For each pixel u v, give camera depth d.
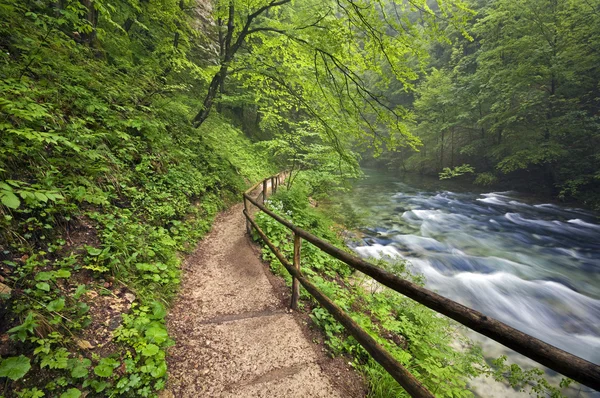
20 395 1.75
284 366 2.52
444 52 30.59
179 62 8.15
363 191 20.31
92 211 3.76
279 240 5.82
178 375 2.34
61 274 2.55
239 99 15.74
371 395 2.38
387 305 4.79
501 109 18.84
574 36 15.27
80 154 4.07
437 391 3.00
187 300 3.56
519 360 4.36
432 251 8.89
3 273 2.31
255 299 3.70
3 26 4.54
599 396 3.71
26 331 2.03
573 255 9.04
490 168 22.23
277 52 8.00
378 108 5.77
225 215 7.74
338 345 2.91
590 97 16.88
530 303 6.14
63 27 6.39
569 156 16.33
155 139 6.60
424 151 28.56
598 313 5.83
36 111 3.21
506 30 18.09
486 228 11.78
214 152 10.10
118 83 6.25
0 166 2.89
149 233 4.29
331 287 4.39
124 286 3.03
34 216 2.96
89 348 2.22
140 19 10.16
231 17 9.03
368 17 5.12
